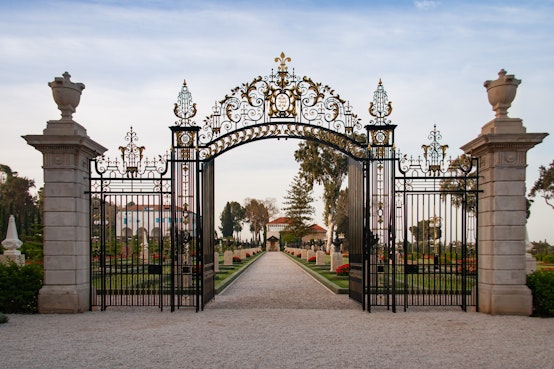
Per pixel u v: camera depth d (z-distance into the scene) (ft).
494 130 41.47
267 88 44.83
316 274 82.69
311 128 44.42
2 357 27.22
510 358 27.12
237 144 44.52
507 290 40.81
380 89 44.86
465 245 43.11
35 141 41.01
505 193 41.22
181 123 44.60
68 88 42.16
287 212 212.43
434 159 43.80
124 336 32.50
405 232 43.16
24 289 42.01
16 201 206.59
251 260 150.41
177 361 26.27
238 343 30.48
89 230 44.21
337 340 31.37
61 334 33.19
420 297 52.08
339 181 143.64
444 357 27.22
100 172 43.62
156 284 65.21
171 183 43.34
